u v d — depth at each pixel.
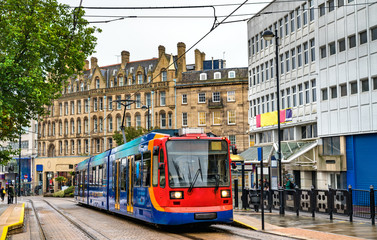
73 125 85.31
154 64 76.31
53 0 29.73
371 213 17.09
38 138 91.75
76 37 31.81
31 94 25.05
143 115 74.50
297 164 39.12
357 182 34.06
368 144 33.12
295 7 41.88
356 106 34.03
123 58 79.00
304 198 20.92
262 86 48.69
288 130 43.78
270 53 46.75
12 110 26.56
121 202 21.67
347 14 34.88
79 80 84.69
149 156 17.30
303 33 40.69
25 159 92.69
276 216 20.70
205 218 15.82
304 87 40.59
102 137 79.62
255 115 50.81
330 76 36.84
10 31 24.62
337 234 14.05
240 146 66.81
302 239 13.16
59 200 52.16
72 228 18.86
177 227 17.92
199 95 69.75
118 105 78.12
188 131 16.84
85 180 34.09
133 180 19.52
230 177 16.62
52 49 29.16
